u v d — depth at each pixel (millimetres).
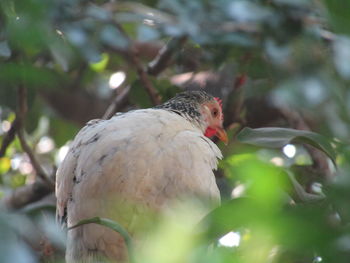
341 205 4055
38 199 12297
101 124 8031
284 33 9797
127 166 7297
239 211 3836
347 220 4348
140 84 11656
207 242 4922
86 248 7328
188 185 7406
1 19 7988
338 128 8195
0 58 8461
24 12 5004
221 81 12898
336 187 4020
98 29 9812
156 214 7215
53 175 12375
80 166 7555
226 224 4805
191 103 9734
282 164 11656
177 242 4137
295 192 7797
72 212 7516
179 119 8281
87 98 14906
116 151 7402
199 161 7633
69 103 14727
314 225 3711
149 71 12344
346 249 3840
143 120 7883
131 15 10484
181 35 10266
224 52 11281
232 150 11234
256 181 4027
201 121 9734
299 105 9312
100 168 7344
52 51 9141
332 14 4719
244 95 12273
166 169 7383
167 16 10438
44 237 7316
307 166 10664
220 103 10352
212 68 12195
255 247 5613
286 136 8289
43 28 5051
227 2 9805
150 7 11578
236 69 12117
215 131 10055
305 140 8312
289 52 9992
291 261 6398
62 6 9008
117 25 10086
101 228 7207
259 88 12219
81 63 13266
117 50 12758
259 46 10242
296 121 12781
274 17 9742
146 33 10312
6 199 12375
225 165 9711
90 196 7312
